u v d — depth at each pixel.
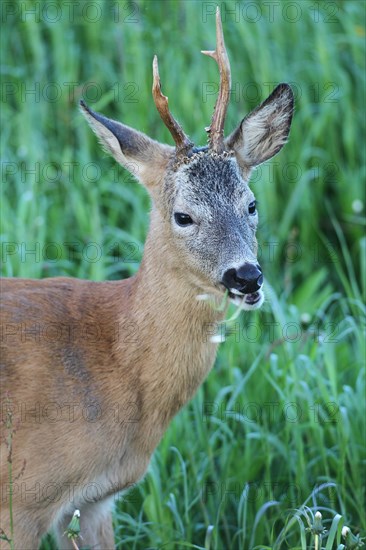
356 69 15.30
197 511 10.66
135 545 10.16
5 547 8.96
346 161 14.88
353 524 10.60
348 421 10.68
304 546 8.44
